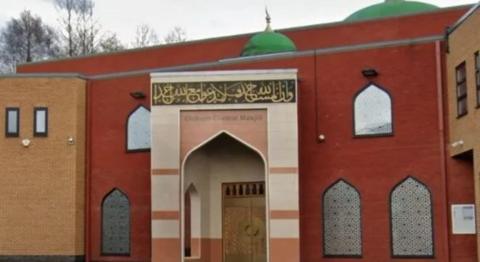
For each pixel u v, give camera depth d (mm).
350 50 12289
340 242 12070
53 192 13695
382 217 11797
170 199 12078
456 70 11062
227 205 13148
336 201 12172
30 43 37312
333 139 12266
